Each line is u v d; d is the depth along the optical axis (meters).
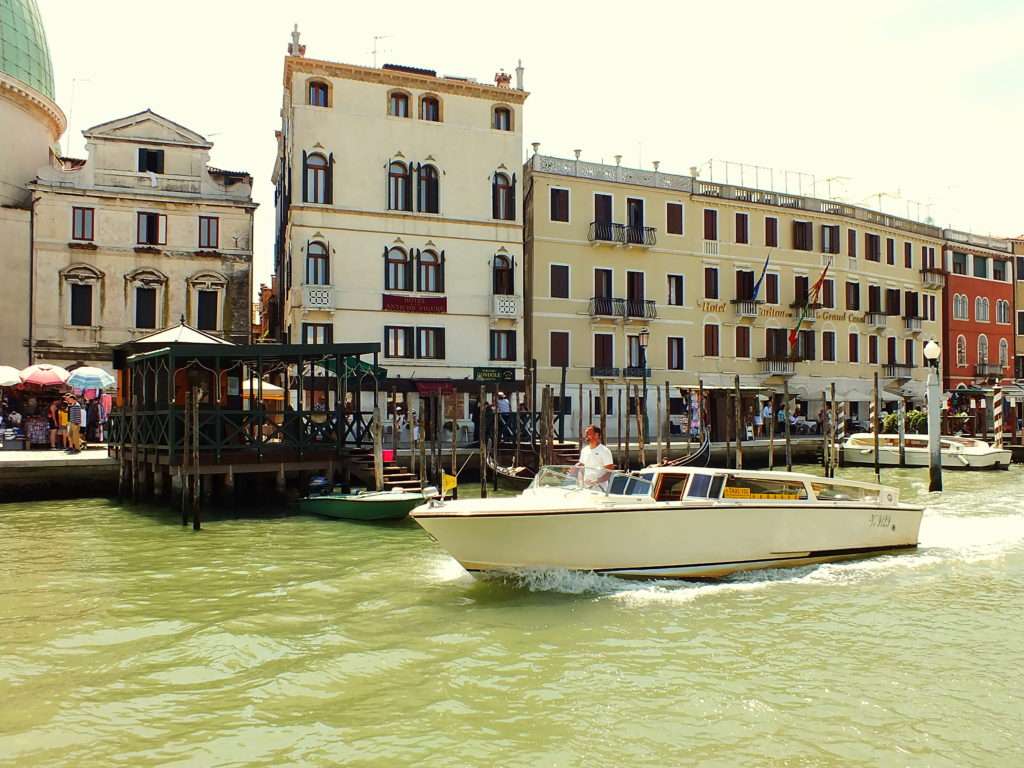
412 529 15.14
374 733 5.90
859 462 30.84
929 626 8.64
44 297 28.20
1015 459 33.38
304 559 12.22
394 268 30.58
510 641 8.03
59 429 23.75
